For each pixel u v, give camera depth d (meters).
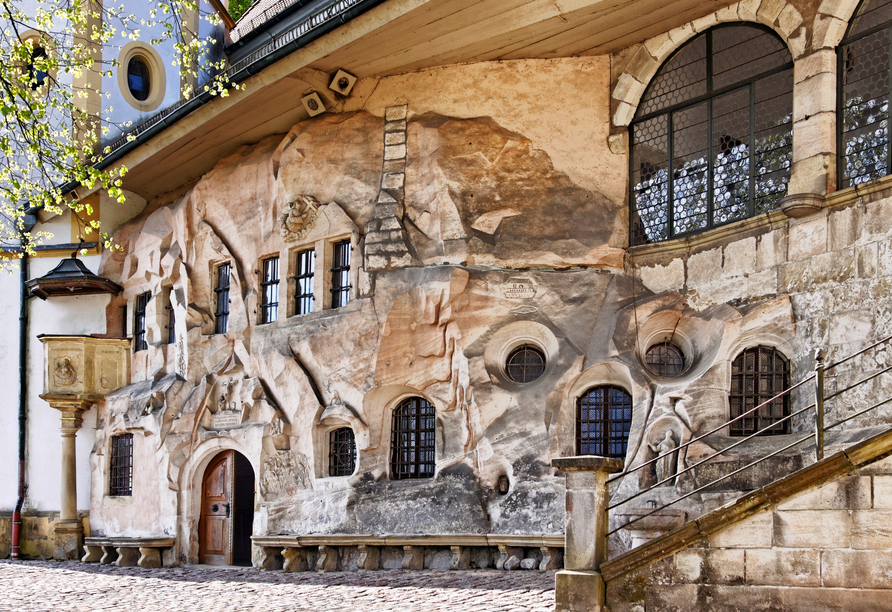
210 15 16.56
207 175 21.39
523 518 15.29
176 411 21.02
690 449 13.70
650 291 16.09
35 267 25.22
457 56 17.50
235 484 20.22
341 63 17.94
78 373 23.25
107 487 22.92
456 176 17.20
